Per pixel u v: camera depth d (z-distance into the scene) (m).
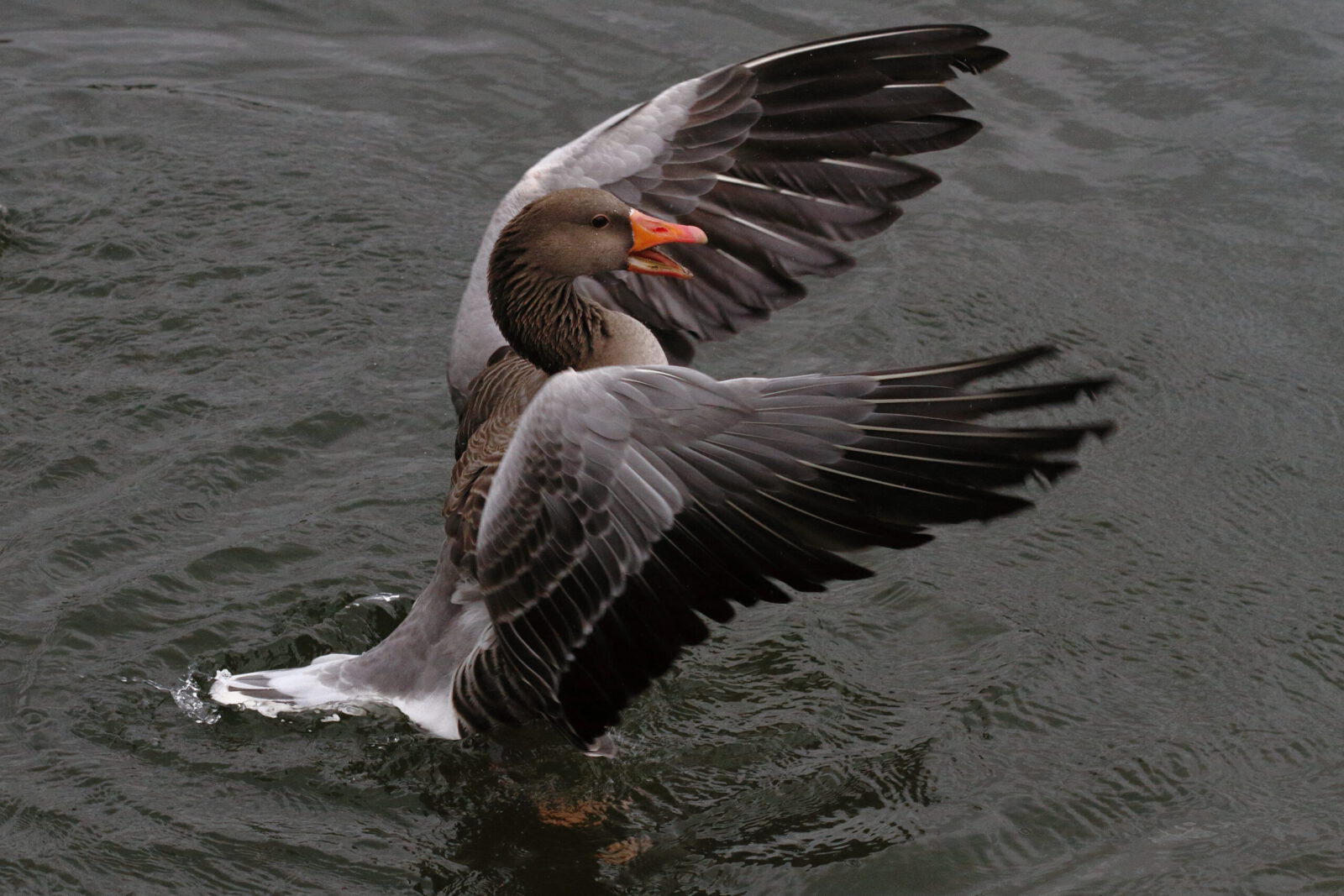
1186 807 9.43
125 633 10.62
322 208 15.93
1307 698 10.42
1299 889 8.78
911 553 11.79
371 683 9.90
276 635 10.72
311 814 9.25
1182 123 17.03
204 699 10.09
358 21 19.05
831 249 10.77
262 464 12.45
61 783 9.32
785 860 8.97
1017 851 9.06
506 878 8.81
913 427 7.45
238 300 14.57
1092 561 11.75
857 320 14.43
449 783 9.50
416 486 12.30
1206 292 14.88
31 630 10.55
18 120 17.06
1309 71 17.64
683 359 11.48
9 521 11.66
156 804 9.23
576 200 10.02
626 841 9.09
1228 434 13.19
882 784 9.54
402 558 11.52
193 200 15.95
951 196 16.28
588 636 8.19
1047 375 13.77
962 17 18.64
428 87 17.83
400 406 13.27
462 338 11.38
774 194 10.80
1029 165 16.59
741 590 7.68
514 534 8.41
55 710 9.92
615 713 8.24
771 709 10.17
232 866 8.80
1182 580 11.55
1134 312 14.59
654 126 10.80
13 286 14.55
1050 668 10.58
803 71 10.58
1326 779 9.70
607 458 8.03
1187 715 10.21
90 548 11.38
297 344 14.04
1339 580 11.59
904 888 8.77
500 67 18.12
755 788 9.52
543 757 9.68
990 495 7.21
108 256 15.05
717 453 7.82
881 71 10.41
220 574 11.22
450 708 9.64
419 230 15.72
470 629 9.73
